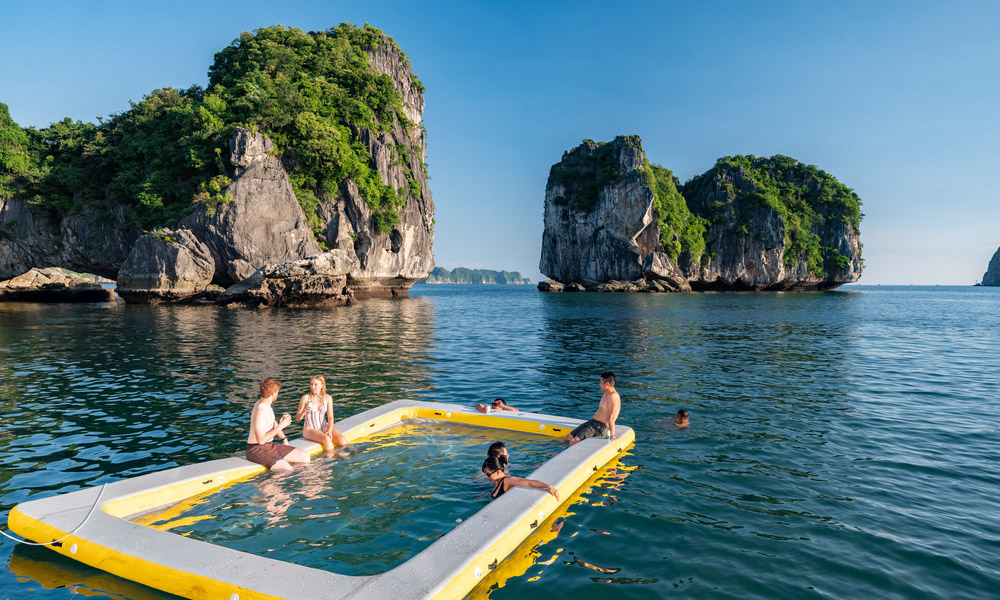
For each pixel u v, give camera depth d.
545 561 4.88
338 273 49.28
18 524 5.31
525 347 20.67
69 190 55.91
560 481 6.30
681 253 108.12
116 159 54.38
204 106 50.44
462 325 30.48
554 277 122.38
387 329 27.27
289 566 4.45
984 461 7.68
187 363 15.83
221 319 32.25
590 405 11.06
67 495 5.77
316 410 7.89
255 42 63.91
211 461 6.96
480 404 9.62
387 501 6.11
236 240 46.50
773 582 4.50
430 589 4.07
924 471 7.26
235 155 47.84
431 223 73.38
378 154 60.91
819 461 7.65
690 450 8.13
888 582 4.50
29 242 55.09
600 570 4.71
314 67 64.12
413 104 81.62
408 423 9.42
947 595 4.32
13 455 7.69
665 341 22.98
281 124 51.59
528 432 8.89
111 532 5.05
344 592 4.05
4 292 54.09
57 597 4.29
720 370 15.45
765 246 111.06
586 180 113.81
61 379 13.33
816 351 20.02
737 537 5.33
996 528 5.54
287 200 49.38
